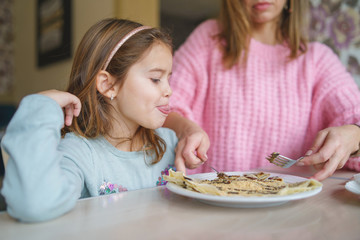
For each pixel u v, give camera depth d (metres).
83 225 0.45
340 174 0.93
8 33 4.29
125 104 0.83
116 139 0.89
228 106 1.27
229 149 1.27
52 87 3.32
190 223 0.47
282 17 1.32
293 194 0.55
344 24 1.85
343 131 0.86
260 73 1.28
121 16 2.42
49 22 3.34
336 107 1.17
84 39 0.90
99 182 0.82
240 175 0.78
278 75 1.29
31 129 0.55
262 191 0.59
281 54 1.31
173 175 0.67
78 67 0.89
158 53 0.83
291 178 0.74
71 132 0.85
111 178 0.85
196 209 0.54
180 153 0.85
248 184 0.64
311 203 0.59
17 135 0.55
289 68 1.29
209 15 5.47
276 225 0.47
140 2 2.53
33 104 0.59
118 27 0.86
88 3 2.73
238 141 1.27
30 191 0.47
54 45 3.23
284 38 1.34
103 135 0.88
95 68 0.84
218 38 1.33
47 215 0.47
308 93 1.27
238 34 1.24
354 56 1.84
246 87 1.27
